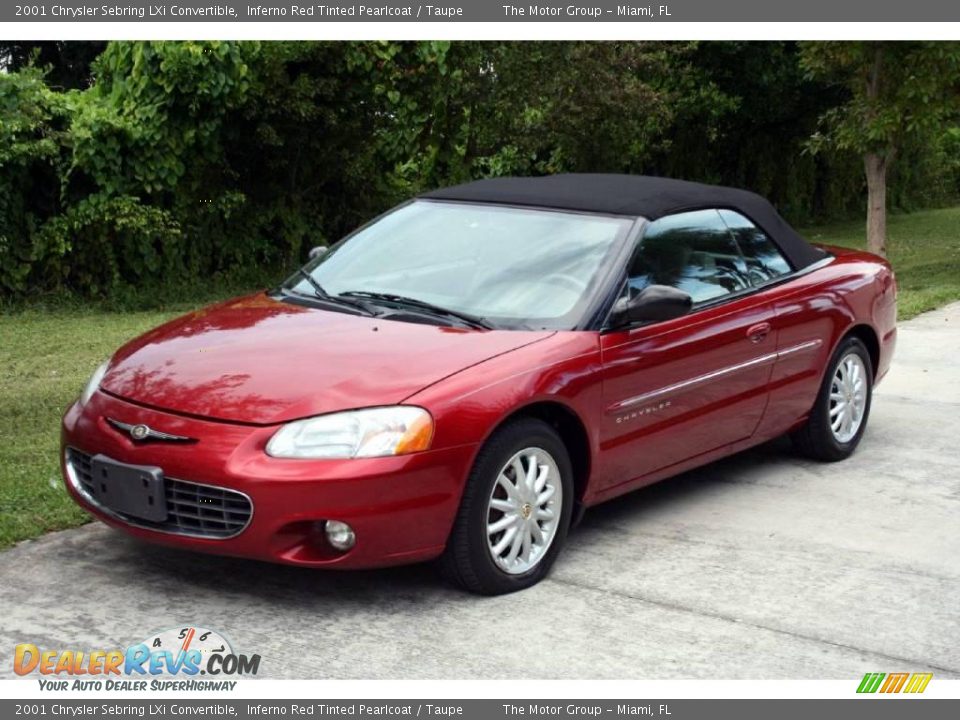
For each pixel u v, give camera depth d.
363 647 4.03
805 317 5.96
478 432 4.26
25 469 5.82
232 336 4.79
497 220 5.42
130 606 4.30
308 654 3.97
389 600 4.43
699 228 5.57
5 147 12.31
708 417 5.41
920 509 5.70
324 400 4.18
